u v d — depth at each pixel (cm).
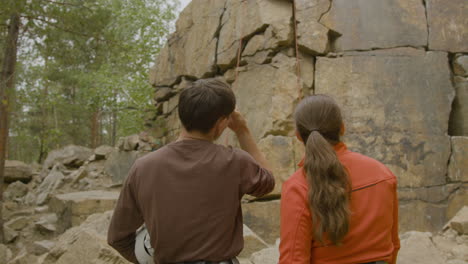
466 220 443
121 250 171
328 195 143
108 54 985
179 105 169
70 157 1066
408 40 530
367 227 148
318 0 539
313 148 152
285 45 546
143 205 158
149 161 161
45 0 760
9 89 792
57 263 399
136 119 1212
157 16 1271
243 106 582
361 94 516
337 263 149
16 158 2567
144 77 1231
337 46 538
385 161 498
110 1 1149
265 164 189
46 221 774
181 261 154
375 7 538
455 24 538
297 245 148
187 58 804
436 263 364
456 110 535
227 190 160
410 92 516
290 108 520
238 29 613
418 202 488
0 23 794
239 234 166
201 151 163
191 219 154
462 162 498
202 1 764
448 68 525
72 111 2098
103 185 931
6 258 662
